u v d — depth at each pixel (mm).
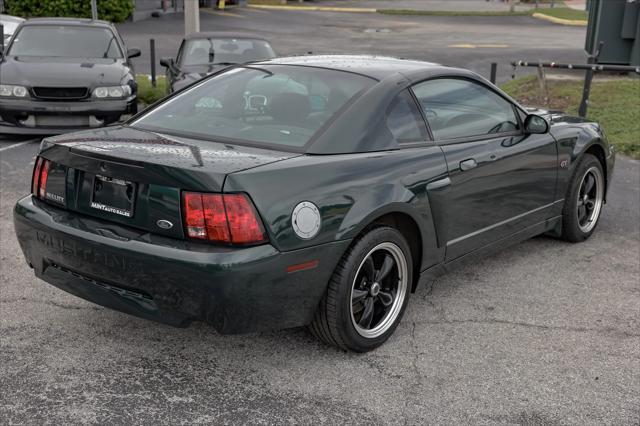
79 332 3779
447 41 26469
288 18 34500
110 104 8844
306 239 3139
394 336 3844
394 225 3730
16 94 8523
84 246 3244
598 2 14781
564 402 3217
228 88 4000
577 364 3582
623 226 5996
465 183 4020
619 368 3551
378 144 3598
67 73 8852
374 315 3717
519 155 4488
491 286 4613
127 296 3236
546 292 4535
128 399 3127
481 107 4375
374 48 23781
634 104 11531
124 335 3760
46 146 3551
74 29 10320
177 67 10344
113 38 10414
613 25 14633
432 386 3324
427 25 33594
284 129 3537
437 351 3684
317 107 3641
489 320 4086
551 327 4016
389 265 3680
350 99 3658
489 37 28172
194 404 3104
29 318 3936
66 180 3455
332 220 3229
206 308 3025
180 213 3039
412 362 3555
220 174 2988
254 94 3854
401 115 3781
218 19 31656
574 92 12695
